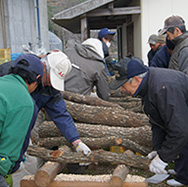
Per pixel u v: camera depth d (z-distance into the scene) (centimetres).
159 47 527
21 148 184
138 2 825
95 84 386
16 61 188
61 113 267
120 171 242
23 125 173
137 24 838
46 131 339
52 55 244
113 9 800
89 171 371
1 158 171
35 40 1070
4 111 166
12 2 871
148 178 346
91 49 370
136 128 330
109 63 534
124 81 217
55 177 250
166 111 203
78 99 367
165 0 770
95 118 350
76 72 368
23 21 962
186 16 774
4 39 827
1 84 173
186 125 202
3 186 183
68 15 818
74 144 266
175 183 320
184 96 210
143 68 213
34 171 304
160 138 259
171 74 216
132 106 419
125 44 1056
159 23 780
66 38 2677
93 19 1038
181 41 350
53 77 236
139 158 255
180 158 302
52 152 265
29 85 190
